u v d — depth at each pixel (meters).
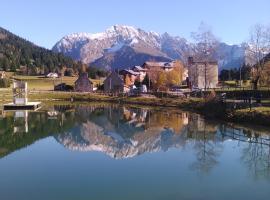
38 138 58.66
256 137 53.53
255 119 62.34
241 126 62.50
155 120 80.69
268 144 47.31
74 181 34.31
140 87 164.12
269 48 102.56
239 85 137.62
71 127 72.69
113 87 185.38
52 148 49.84
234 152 45.84
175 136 58.75
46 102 144.88
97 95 160.25
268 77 97.06
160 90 145.12
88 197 30.16
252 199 29.48
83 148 49.97
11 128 70.44
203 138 55.75
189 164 40.28
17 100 116.94
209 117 78.06
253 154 44.62
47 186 32.97
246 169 38.16
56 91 182.00
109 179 34.91
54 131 67.06
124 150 48.47
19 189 32.16
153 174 36.41
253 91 98.44
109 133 64.69
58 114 97.50
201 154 44.97
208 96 93.31
